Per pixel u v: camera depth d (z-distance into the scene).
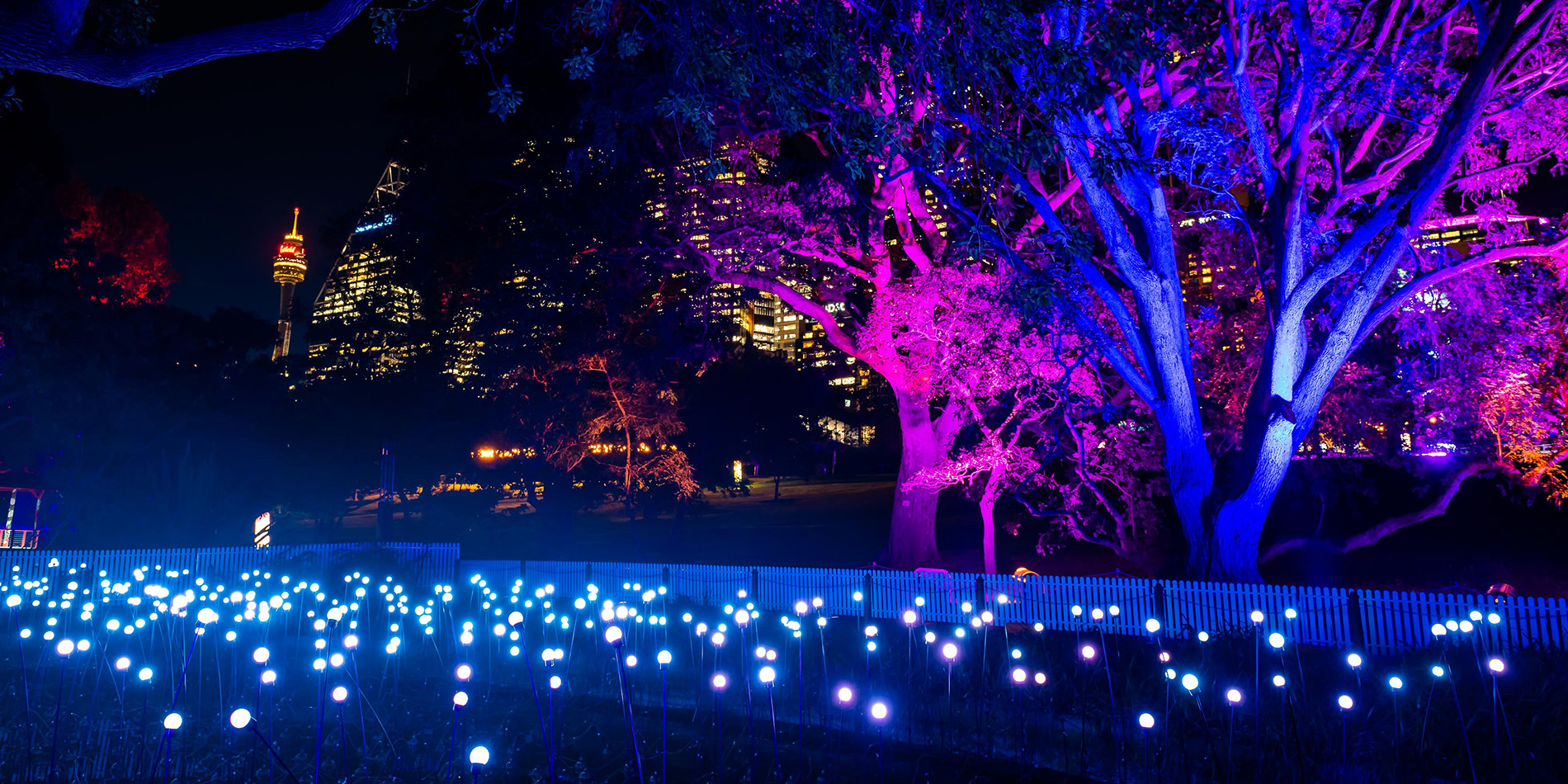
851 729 10.55
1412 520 22.28
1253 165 18.27
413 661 14.88
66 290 32.84
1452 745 8.52
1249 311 23.19
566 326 34.34
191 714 11.23
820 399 54.69
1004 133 10.97
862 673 12.05
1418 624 14.73
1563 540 29.52
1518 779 7.84
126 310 36.69
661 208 28.84
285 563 25.59
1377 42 16.67
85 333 33.28
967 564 34.53
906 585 20.03
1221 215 18.47
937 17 10.45
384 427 43.53
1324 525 34.81
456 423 42.62
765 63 11.48
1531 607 13.78
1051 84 10.55
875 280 29.12
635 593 21.77
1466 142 15.12
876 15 10.87
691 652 14.23
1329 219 18.33
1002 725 10.10
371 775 8.97
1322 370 16.89
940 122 11.90
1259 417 17.22
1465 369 19.77
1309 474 25.23
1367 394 22.75
